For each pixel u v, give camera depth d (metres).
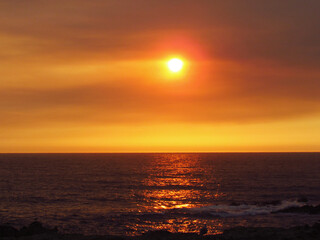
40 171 161.12
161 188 93.56
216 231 43.81
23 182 109.38
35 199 73.00
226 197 74.69
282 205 62.16
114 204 66.81
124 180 117.12
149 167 195.62
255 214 54.06
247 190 86.25
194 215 53.97
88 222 49.78
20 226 47.00
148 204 66.62
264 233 31.62
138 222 49.62
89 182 109.81
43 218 52.59
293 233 31.19
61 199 73.19
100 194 81.25
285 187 90.94
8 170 167.88
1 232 32.53
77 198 74.75
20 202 68.88
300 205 61.91
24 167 194.38
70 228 46.03
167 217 52.75
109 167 196.12
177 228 45.81
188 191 86.44
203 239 30.45
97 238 30.30
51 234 32.34
